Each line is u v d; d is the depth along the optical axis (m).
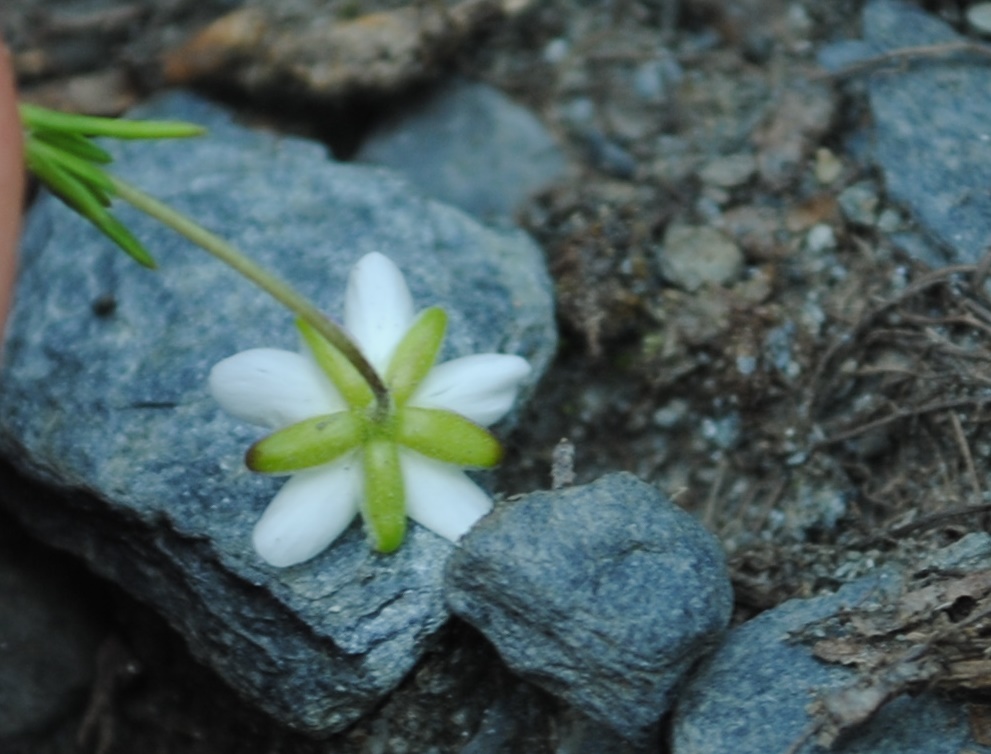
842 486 0.11
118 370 0.11
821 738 0.10
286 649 0.11
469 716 0.11
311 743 0.11
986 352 0.11
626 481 0.10
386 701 0.11
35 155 0.11
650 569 0.10
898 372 0.11
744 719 0.10
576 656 0.10
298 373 0.10
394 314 0.10
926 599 0.10
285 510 0.10
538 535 0.10
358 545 0.11
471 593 0.10
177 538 0.11
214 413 0.11
